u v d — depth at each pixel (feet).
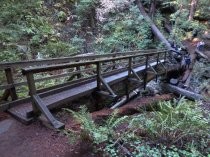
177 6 61.05
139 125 12.53
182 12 58.39
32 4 27.86
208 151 11.62
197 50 47.91
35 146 10.90
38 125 12.60
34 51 32.07
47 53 32.73
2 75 19.20
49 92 15.19
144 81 27.81
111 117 12.85
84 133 11.10
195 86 35.45
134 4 55.52
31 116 12.88
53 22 42.52
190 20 57.93
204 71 39.65
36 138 11.50
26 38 32.94
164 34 56.08
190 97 29.43
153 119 13.14
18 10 25.90
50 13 43.42
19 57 28.19
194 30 57.57
